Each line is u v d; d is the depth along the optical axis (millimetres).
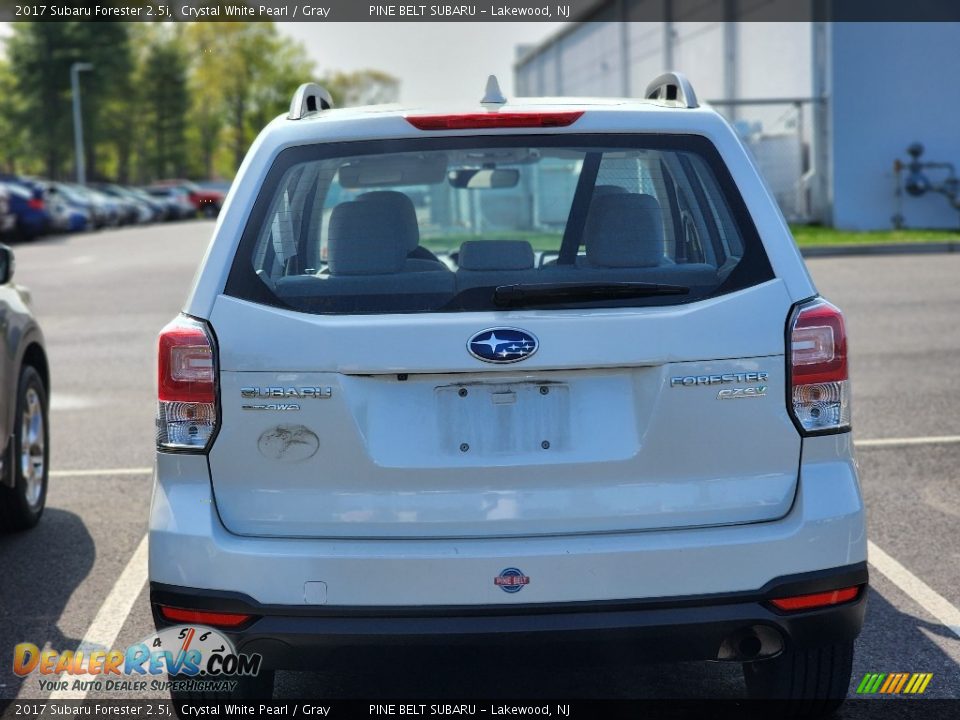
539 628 3098
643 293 3195
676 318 3166
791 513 3211
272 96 81250
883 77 24750
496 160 3600
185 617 3176
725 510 3199
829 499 3201
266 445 3174
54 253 27859
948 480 6598
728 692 3947
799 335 3203
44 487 6176
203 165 92188
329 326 3154
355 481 3164
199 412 3195
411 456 3160
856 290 15062
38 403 6094
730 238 3287
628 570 3121
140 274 20906
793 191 26703
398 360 3135
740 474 3201
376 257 3305
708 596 3141
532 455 3166
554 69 50281
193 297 3232
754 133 27156
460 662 3139
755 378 3184
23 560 5516
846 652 3516
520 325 3145
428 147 3361
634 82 38438
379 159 3412
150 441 8008
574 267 3266
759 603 3158
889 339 11305
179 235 37812
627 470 3174
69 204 42156
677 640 3139
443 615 3107
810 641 3217
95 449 7797
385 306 3182
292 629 3123
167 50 79000
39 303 16344
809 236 22672
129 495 6652
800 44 26125
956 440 7492
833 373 3223
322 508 3174
